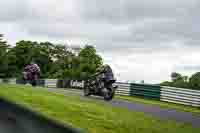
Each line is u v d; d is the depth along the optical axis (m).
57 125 2.64
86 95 18.66
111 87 17.38
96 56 53.69
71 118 9.79
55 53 69.12
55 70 60.75
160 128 10.71
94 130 9.07
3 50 67.75
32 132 2.82
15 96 11.35
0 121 3.12
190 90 18.94
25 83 24.09
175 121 12.35
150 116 12.72
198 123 12.43
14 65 68.81
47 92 15.95
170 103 20.00
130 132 9.65
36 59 69.00
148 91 21.91
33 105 10.39
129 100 19.08
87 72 44.59
